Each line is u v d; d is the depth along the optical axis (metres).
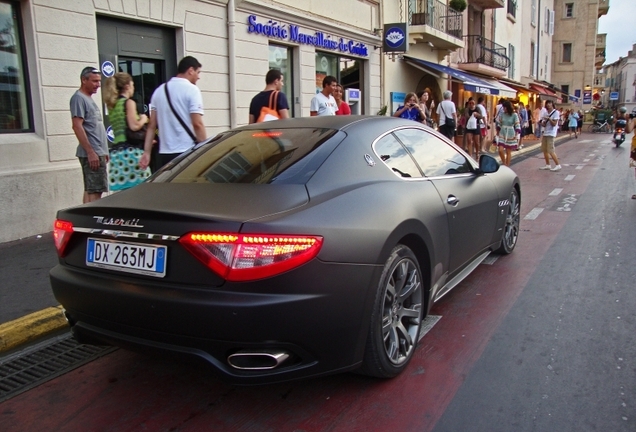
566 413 2.91
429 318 4.28
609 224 7.62
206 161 3.57
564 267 5.57
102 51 7.69
